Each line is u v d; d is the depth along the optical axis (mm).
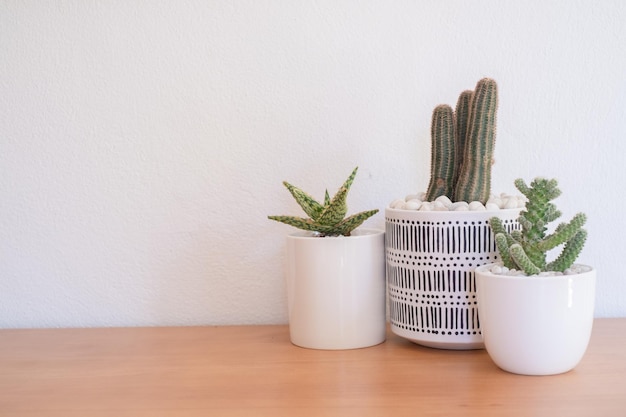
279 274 1120
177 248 1119
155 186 1116
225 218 1117
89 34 1104
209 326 1119
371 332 971
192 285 1123
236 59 1100
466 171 949
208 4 1094
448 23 1089
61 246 1122
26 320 1133
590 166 1095
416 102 1097
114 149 1114
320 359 917
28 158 1117
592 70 1086
